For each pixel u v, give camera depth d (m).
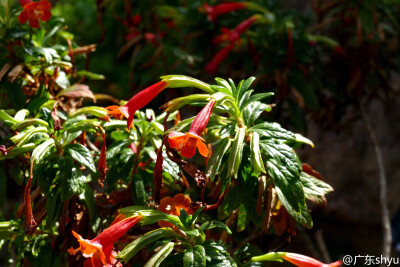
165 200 0.59
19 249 0.62
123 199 0.64
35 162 0.59
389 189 1.41
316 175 0.63
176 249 0.57
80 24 1.42
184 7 1.16
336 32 1.05
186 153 0.54
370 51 1.03
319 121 1.07
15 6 0.74
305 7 1.38
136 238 0.59
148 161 0.64
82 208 0.62
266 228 0.60
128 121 0.57
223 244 0.57
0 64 0.67
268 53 0.92
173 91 1.01
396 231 1.73
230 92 0.59
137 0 1.20
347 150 1.39
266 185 0.61
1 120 0.61
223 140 0.58
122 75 1.45
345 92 1.06
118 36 1.33
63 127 0.60
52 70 0.69
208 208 0.58
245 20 1.01
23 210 0.62
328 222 1.46
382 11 1.06
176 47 1.21
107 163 0.64
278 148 0.58
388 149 1.39
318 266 0.56
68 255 0.63
